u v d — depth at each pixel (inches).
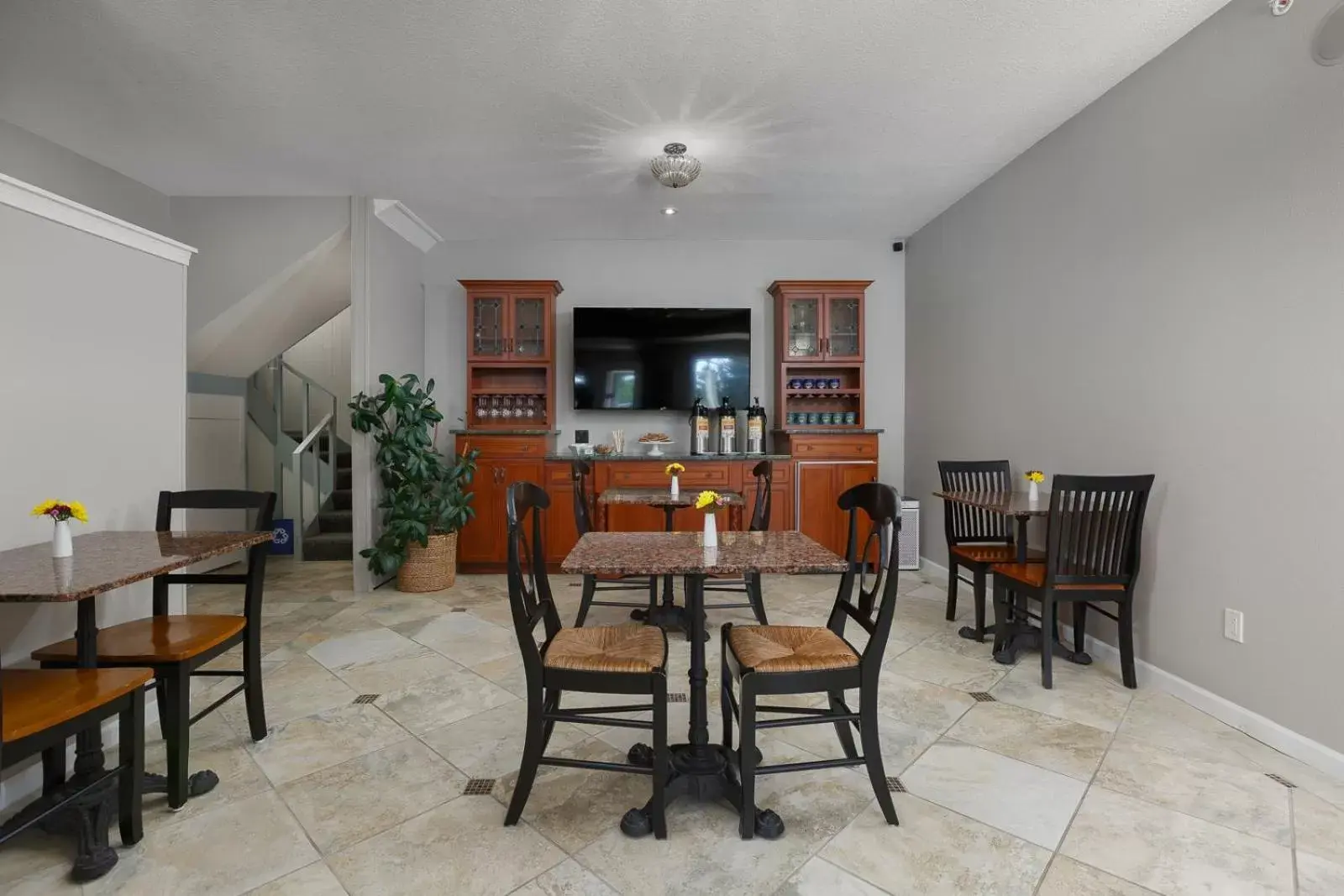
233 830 67.0
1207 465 94.3
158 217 160.1
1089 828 66.6
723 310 198.1
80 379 83.3
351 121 123.2
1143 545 106.0
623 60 102.4
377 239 169.8
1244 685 88.4
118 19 91.7
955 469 139.3
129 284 90.8
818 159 141.4
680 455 193.0
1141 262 106.8
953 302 171.5
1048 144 130.3
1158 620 103.5
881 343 204.8
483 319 194.4
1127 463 110.3
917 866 61.0
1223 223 91.4
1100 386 116.9
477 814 69.9
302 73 106.2
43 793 68.3
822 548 75.2
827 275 205.6
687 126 125.3
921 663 113.8
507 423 197.5
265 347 193.6
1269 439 84.7
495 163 143.3
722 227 190.7
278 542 201.3
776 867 61.0
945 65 104.1
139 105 117.0
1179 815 68.7
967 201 163.9
